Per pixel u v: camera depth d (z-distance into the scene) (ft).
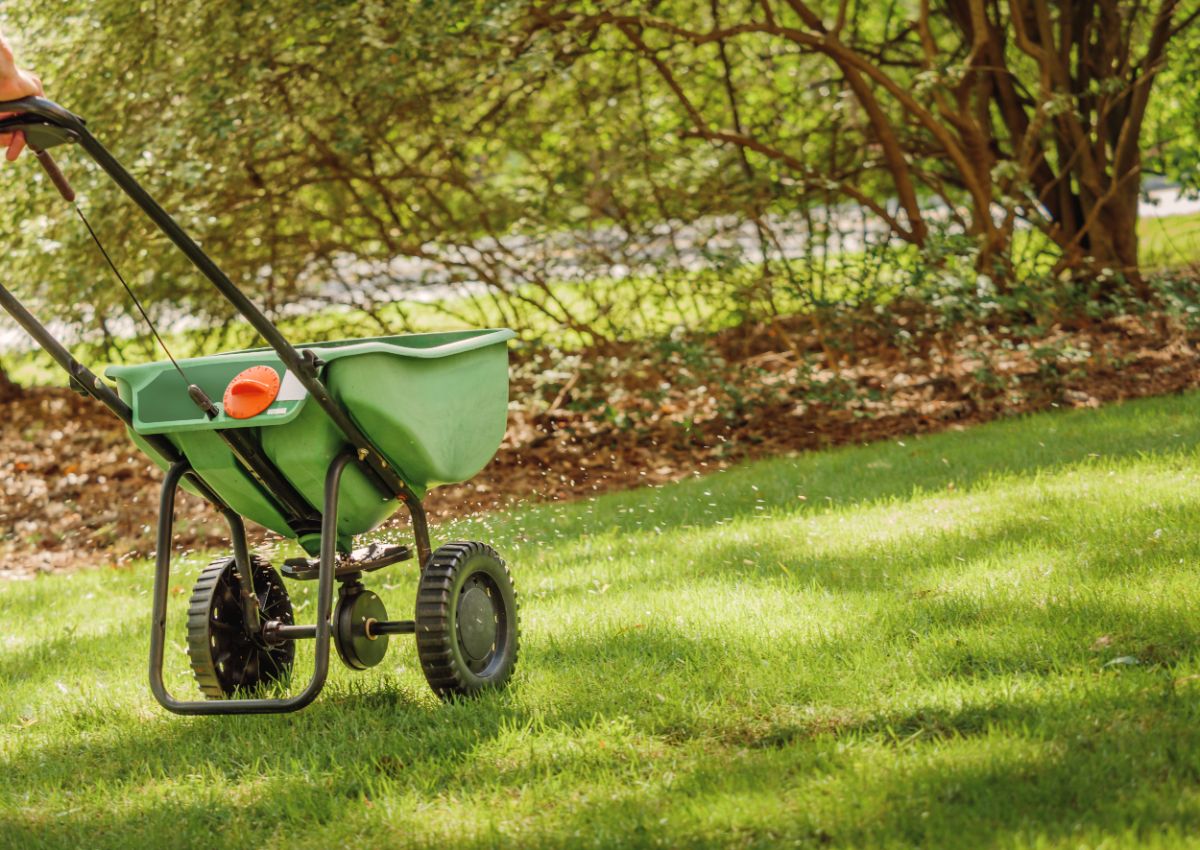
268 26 28.89
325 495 12.17
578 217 35.01
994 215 41.27
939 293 30.12
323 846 9.88
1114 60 37.01
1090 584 14.69
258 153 31.68
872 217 38.37
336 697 13.87
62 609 20.45
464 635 13.20
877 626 14.14
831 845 8.98
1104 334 34.22
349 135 30.89
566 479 28.60
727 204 34.86
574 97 36.01
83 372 12.02
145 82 29.68
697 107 38.29
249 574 13.64
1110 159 38.45
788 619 14.80
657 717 11.92
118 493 31.14
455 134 31.89
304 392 11.87
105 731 13.55
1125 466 21.11
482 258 34.91
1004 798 9.29
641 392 30.45
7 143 10.19
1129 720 10.55
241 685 13.93
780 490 23.57
